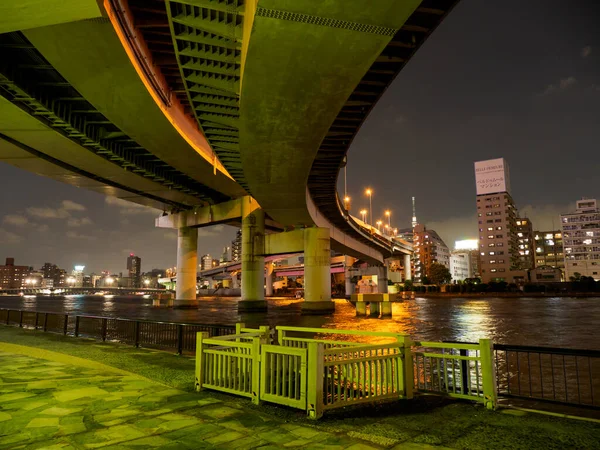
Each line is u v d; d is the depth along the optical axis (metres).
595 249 147.00
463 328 32.56
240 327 11.52
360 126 25.19
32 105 26.77
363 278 132.88
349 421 7.32
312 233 53.88
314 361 7.56
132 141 36.25
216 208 62.12
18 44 21.08
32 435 6.61
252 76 15.63
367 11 11.59
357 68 14.93
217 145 26.48
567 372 14.76
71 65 21.08
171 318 47.16
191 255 69.06
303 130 21.22
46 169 42.53
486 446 6.19
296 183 32.56
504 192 158.25
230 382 9.13
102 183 49.56
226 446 6.17
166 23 20.73
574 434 6.67
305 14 11.74
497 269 156.12
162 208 69.75
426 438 6.51
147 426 7.05
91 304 102.12
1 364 13.11
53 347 16.62
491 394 8.10
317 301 53.00
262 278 58.62
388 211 116.06
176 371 11.73
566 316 43.88
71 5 10.55
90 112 30.58
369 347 8.55
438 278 159.25
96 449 6.05
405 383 8.83
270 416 7.60
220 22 15.30
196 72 19.48
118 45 19.25
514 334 28.08
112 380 10.63
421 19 15.48
